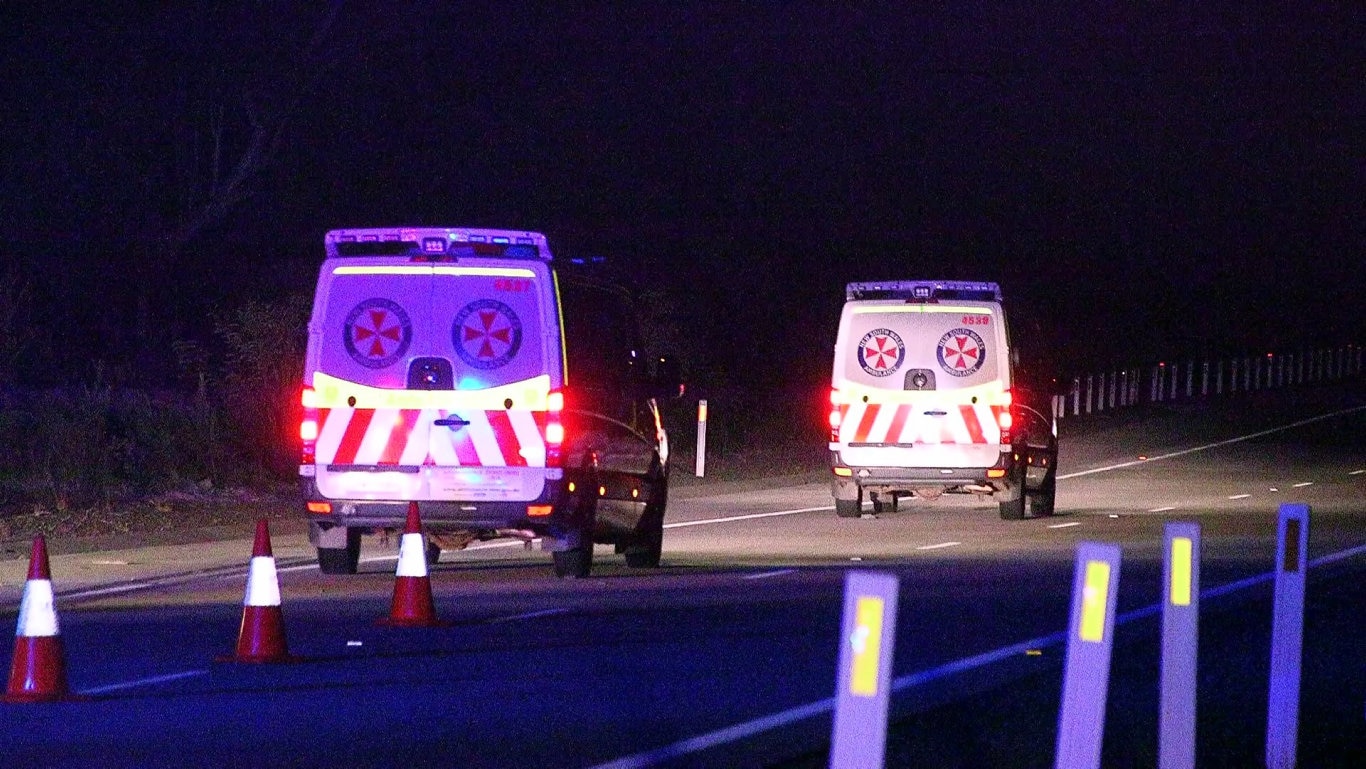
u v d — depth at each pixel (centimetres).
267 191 13638
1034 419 6894
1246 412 14562
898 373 6588
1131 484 8756
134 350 11612
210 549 5384
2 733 2639
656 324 10431
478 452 4519
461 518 4522
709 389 10869
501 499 4512
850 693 1352
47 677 2906
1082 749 1705
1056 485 8669
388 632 3688
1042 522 6694
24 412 6875
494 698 2952
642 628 3769
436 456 4525
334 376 4556
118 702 2891
